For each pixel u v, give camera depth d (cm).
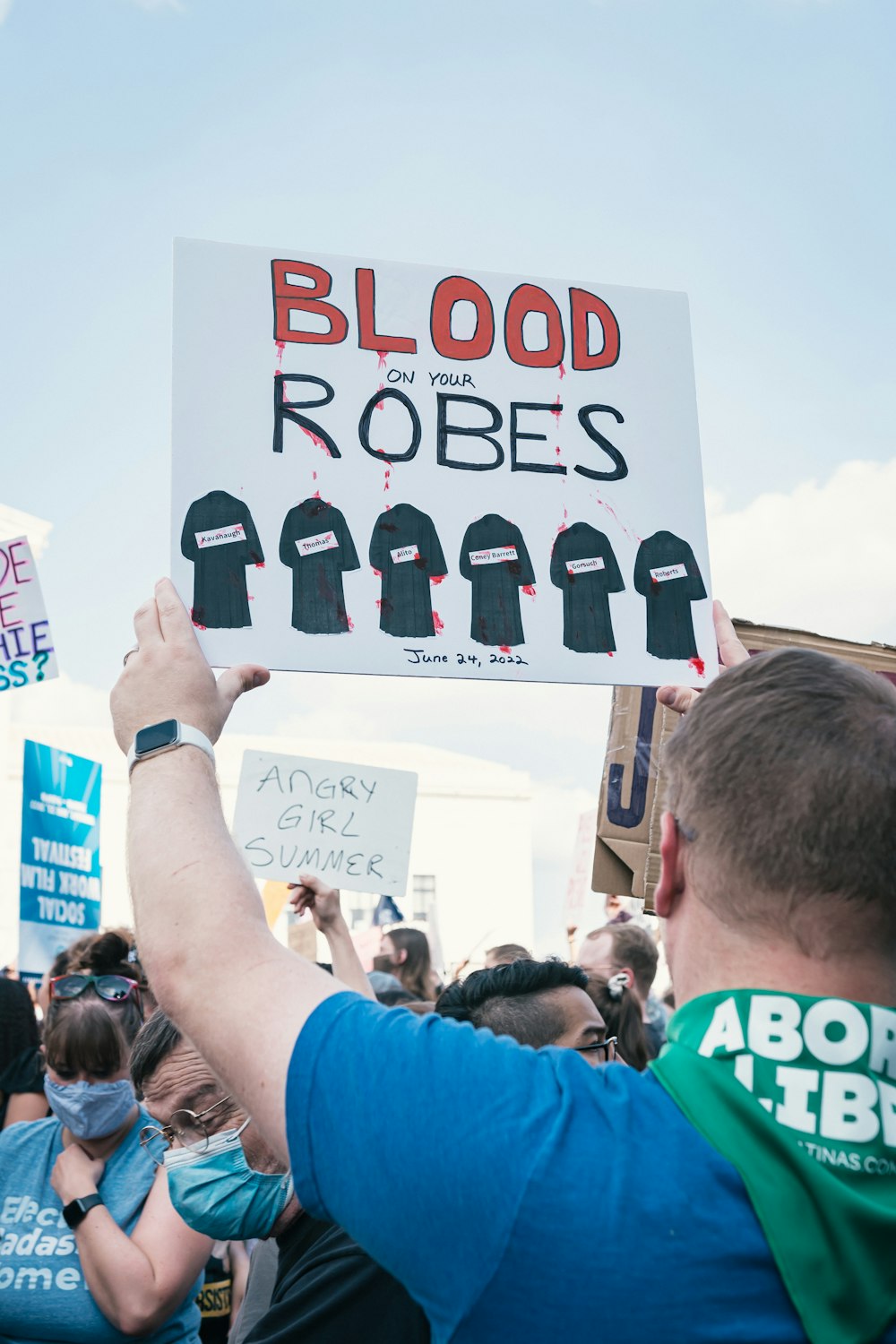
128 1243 252
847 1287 89
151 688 129
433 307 209
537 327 212
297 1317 177
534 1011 235
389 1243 94
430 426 204
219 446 194
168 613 136
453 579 199
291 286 202
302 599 192
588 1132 95
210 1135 213
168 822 115
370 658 193
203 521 191
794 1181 92
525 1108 96
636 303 218
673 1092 98
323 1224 207
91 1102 266
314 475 197
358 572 195
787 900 101
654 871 217
